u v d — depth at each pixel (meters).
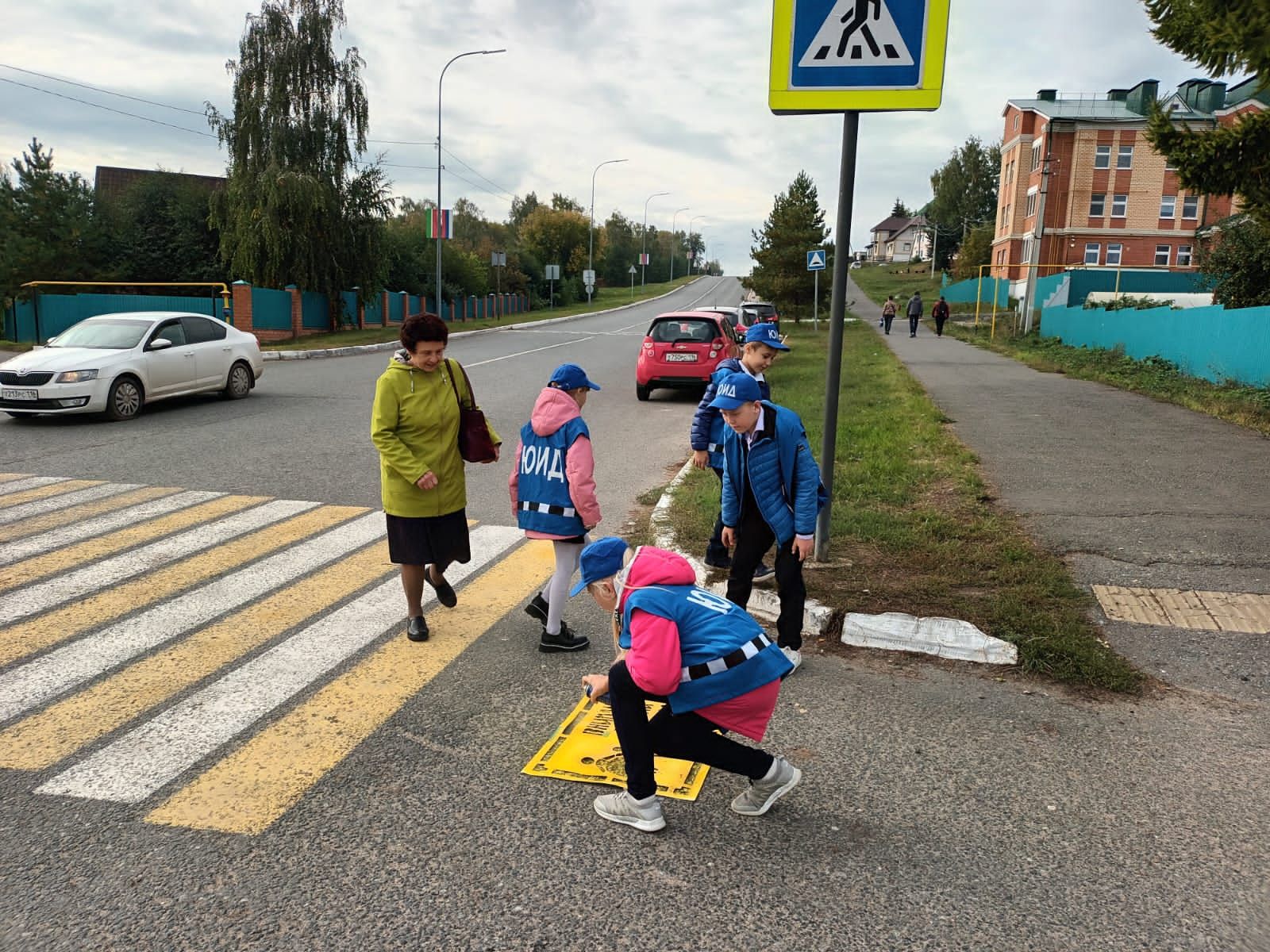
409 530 4.46
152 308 25.20
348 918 2.51
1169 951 2.42
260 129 28.30
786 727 3.73
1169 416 11.32
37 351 11.86
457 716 3.80
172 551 6.14
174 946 2.39
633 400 15.38
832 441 5.43
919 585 5.09
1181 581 5.19
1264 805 3.14
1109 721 3.79
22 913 2.51
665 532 6.18
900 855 2.86
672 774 3.39
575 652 4.54
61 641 4.53
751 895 2.65
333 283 30.17
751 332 5.58
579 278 82.12
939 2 4.80
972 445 9.20
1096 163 48.75
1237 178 8.20
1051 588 5.02
